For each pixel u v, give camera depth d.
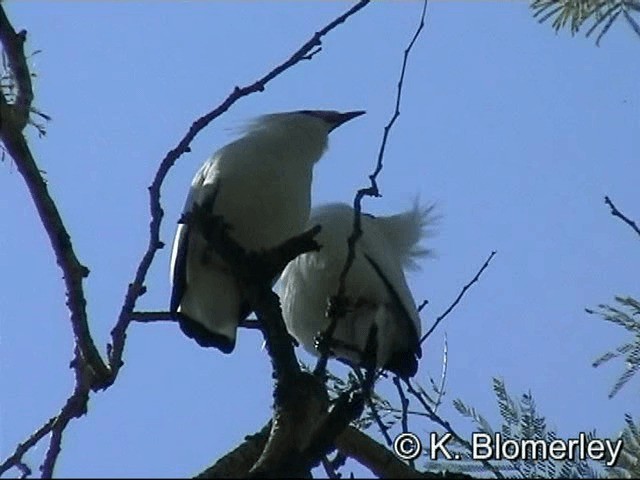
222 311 12.72
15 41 10.80
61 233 10.45
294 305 14.41
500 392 11.28
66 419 10.07
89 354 10.31
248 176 12.85
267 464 8.79
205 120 10.47
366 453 10.36
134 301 10.31
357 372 11.01
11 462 10.16
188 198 13.04
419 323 14.39
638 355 11.73
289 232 13.26
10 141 10.23
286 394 9.78
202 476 9.02
